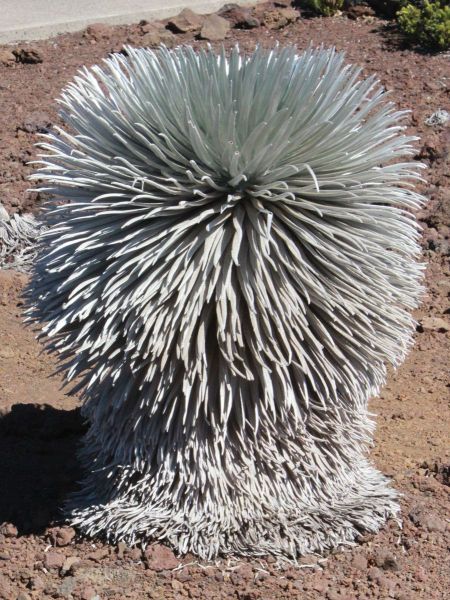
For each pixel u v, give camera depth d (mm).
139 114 1583
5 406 2150
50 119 3381
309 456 1630
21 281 2760
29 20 4215
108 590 1547
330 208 1526
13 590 1572
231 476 1604
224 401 1535
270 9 4195
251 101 1521
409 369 2373
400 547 1648
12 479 1849
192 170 1544
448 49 3729
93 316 1547
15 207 3070
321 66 1562
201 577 1564
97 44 3979
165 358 1499
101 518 1644
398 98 3418
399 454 1974
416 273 1636
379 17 4086
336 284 1532
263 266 1481
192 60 1604
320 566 1596
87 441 1799
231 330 1495
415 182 3076
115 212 1516
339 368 1570
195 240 1496
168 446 1591
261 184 1532
